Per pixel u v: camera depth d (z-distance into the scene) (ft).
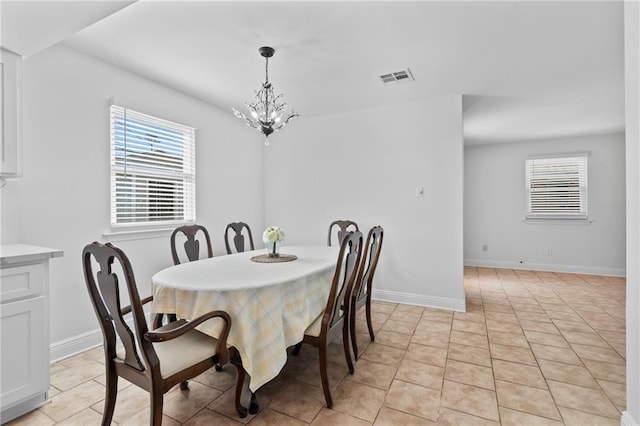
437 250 11.54
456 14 6.48
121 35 7.21
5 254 5.35
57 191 7.57
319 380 6.70
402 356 7.76
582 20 6.68
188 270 6.68
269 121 8.84
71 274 7.84
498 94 11.04
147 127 9.77
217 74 9.29
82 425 5.29
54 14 5.12
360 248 6.83
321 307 6.91
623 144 16.57
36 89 7.18
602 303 12.01
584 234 17.39
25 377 5.44
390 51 8.01
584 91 10.77
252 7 6.22
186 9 6.27
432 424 5.32
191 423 5.34
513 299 12.60
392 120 12.23
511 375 6.84
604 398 5.99
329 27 6.93
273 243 8.27
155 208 10.04
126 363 4.66
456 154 11.21
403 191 12.08
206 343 5.25
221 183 12.47
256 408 5.60
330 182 13.47
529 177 18.49
